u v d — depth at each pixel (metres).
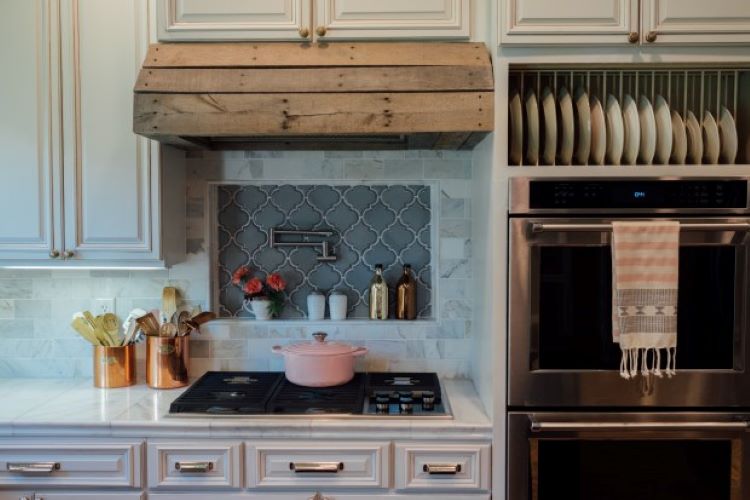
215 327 2.14
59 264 1.88
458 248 2.13
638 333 1.52
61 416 1.67
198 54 1.70
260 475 1.63
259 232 2.19
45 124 1.84
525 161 1.76
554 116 1.60
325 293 2.20
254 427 1.62
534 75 1.85
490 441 1.61
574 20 1.57
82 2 1.83
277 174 2.13
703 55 1.58
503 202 1.57
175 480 1.63
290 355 1.89
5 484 1.63
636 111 1.60
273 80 1.65
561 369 1.58
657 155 1.64
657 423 1.55
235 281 2.14
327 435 1.63
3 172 1.84
